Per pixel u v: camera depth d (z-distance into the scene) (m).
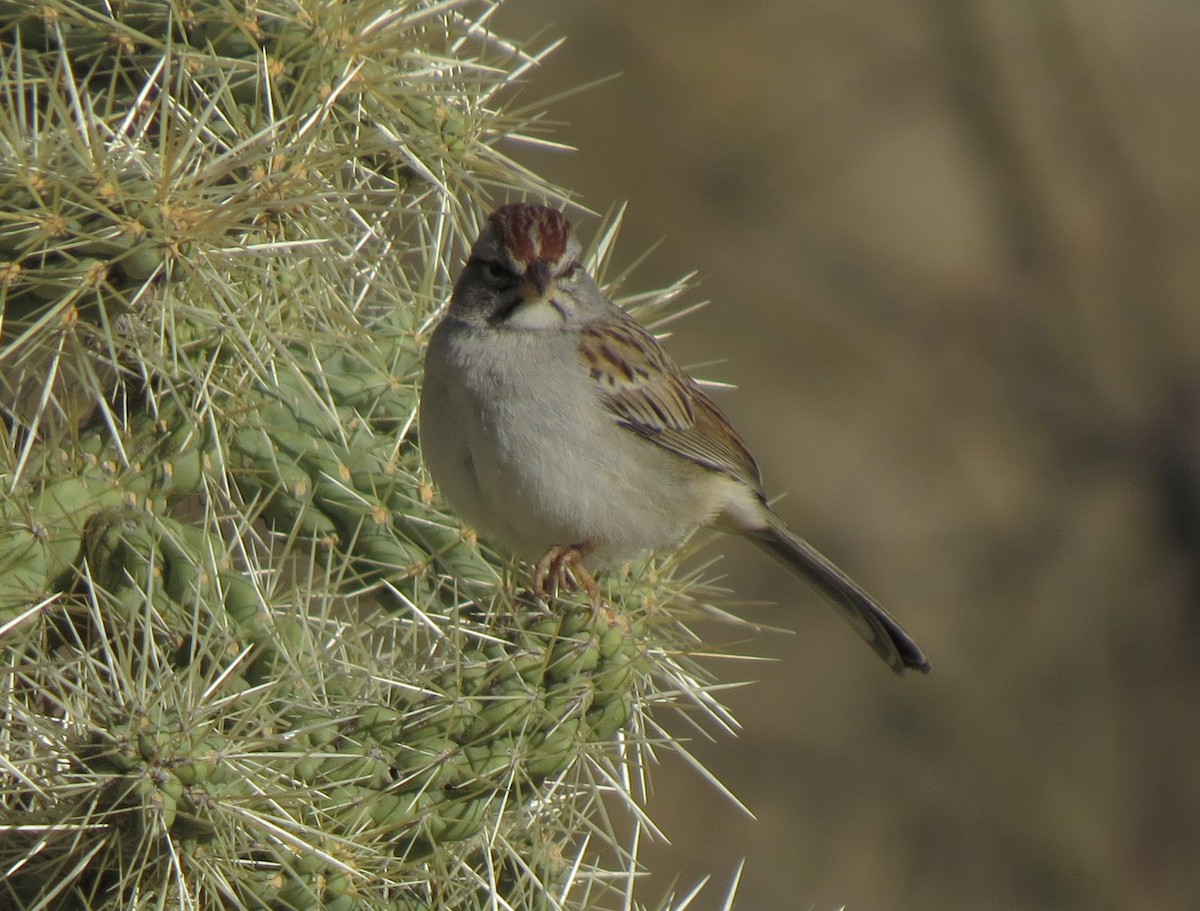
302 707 7.28
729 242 30.45
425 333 10.05
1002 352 31.23
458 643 7.69
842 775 25.33
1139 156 33.56
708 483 10.86
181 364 8.08
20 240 7.20
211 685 6.71
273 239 8.05
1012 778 25.33
